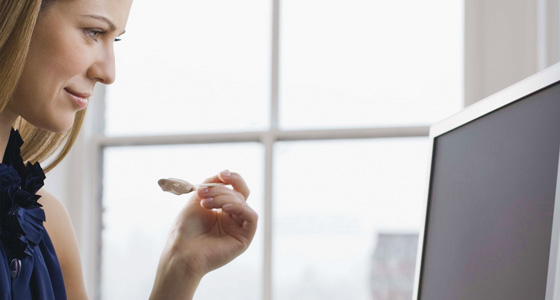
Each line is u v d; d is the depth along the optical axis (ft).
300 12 9.71
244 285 9.64
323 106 9.63
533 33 8.34
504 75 8.44
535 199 2.25
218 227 3.56
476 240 2.76
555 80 2.17
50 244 3.34
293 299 9.53
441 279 3.18
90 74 2.74
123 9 2.75
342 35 9.62
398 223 9.36
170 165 10.00
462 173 2.98
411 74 9.43
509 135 2.51
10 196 2.92
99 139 10.12
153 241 10.05
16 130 3.03
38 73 2.61
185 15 10.12
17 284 2.99
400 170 9.37
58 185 9.82
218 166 9.83
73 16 2.61
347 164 9.49
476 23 8.57
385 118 9.48
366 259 9.43
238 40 9.96
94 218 10.08
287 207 9.60
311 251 9.52
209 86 10.02
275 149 9.66
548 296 2.03
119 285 10.09
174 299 3.38
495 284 2.55
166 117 10.11
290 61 9.72
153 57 10.17
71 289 3.62
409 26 9.45
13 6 2.49
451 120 3.14
